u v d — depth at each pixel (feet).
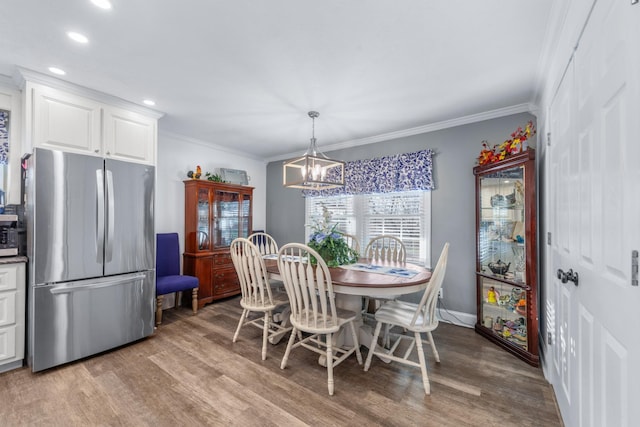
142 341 8.93
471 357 7.92
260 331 9.77
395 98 8.82
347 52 6.41
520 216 8.21
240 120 10.87
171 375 6.95
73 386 6.49
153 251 9.32
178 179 13.16
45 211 7.14
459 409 5.72
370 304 10.77
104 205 8.14
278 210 16.90
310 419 5.42
